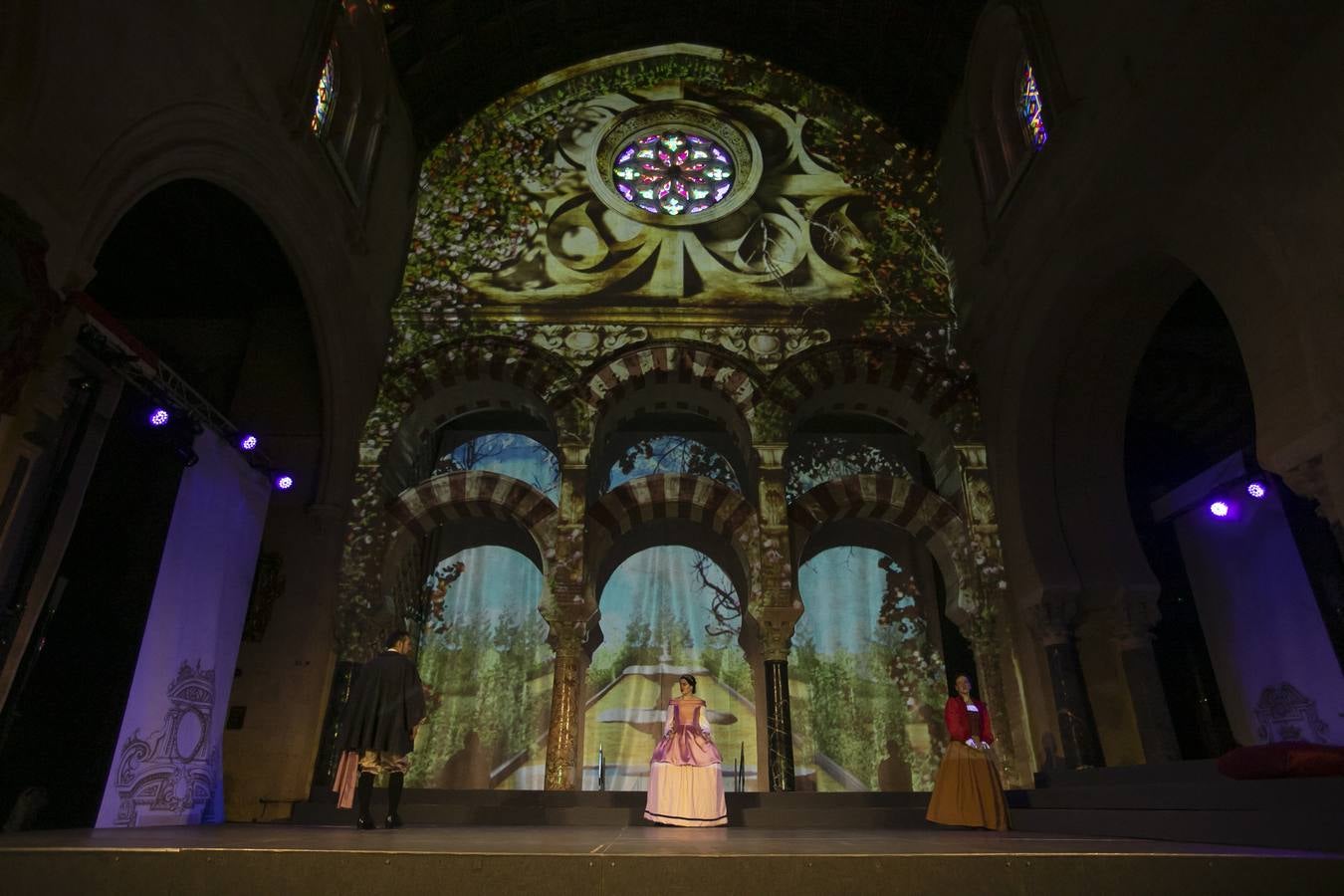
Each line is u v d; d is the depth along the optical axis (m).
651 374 13.76
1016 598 12.07
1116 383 11.89
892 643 14.49
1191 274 10.41
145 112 8.05
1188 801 6.31
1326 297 6.74
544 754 13.77
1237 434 14.60
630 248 15.00
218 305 14.83
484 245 15.05
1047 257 11.28
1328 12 6.61
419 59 14.87
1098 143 9.84
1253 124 7.50
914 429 14.46
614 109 16.72
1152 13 8.75
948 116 15.32
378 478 12.96
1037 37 11.16
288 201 10.96
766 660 12.15
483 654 14.45
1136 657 11.12
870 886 3.25
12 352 6.61
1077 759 10.58
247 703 11.48
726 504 13.06
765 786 12.96
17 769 7.77
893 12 14.64
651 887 3.23
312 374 13.98
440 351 13.84
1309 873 3.27
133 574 9.07
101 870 3.28
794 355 13.81
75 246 7.22
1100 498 11.93
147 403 9.28
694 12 16.53
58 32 6.83
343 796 8.06
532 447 15.93
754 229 15.25
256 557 11.57
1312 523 12.07
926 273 14.91
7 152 6.40
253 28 9.88
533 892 3.22
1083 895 3.26
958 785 7.85
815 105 16.72
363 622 12.15
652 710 14.02
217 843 4.39
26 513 7.45
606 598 14.84
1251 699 12.70
